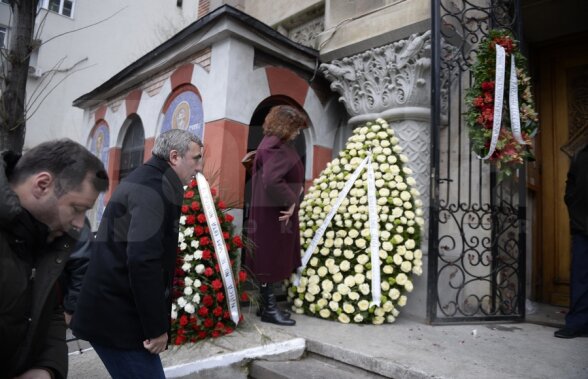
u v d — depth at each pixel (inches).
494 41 122.6
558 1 144.3
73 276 54.9
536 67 169.3
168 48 118.5
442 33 134.8
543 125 165.8
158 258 51.6
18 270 41.3
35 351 46.3
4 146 45.8
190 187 106.3
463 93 145.2
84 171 41.3
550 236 159.9
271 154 103.7
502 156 117.2
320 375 88.0
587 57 157.6
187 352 90.0
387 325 117.6
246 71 134.9
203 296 98.1
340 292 118.0
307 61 159.0
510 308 133.3
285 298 143.9
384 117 146.3
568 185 115.7
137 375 53.9
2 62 49.2
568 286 154.1
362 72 151.4
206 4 145.0
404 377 81.7
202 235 102.7
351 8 160.1
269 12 204.4
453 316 123.6
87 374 77.7
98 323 52.4
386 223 123.3
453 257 139.2
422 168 142.6
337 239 123.6
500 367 84.0
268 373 89.4
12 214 39.4
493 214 134.0
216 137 103.0
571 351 96.2
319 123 158.4
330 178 136.5
